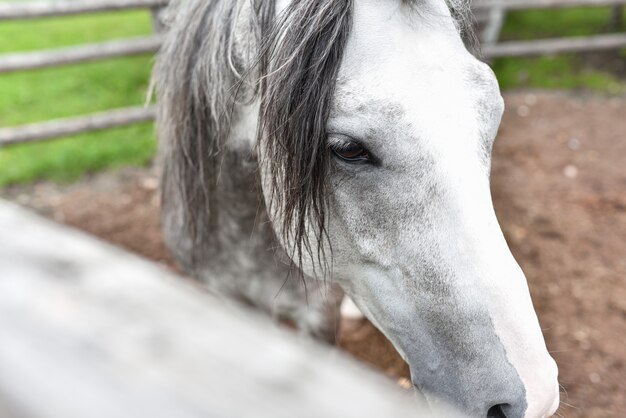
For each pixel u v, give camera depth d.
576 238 3.59
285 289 2.04
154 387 0.42
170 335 0.46
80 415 0.41
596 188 4.11
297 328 2.48
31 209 3.83
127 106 5.13
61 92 5.32
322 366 0.46
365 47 1.28
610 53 6.29
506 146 4.63
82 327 0.46
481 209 1.23
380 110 1.24
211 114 1.62
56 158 4.32
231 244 1.97
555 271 3.32
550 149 4.61
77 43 6.36
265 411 0.41
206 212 1.85
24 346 0.45
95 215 3.79
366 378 0.46
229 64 1.49
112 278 0.51
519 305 1.22
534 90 5.62
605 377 2.67
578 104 5.37
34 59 3.95
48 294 0.48
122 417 0.40
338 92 1.28
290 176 1.33
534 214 3.80
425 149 1.23
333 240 1.46
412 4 1.30
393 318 1.39
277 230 1.54
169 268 3.32
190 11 1.69
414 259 1.28
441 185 1.23
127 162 4.37
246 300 2.19
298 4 1.30
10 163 4.27
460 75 1.28
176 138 1.75
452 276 1.24
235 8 1.49
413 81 1.25
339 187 1.36
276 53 1.31
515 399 1.21
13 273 0.50
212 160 1.74
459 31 1.41
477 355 1.24
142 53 4.28
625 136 4.82
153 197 3.97
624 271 3.33
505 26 6.84
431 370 1.34
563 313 3.03
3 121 4.78
